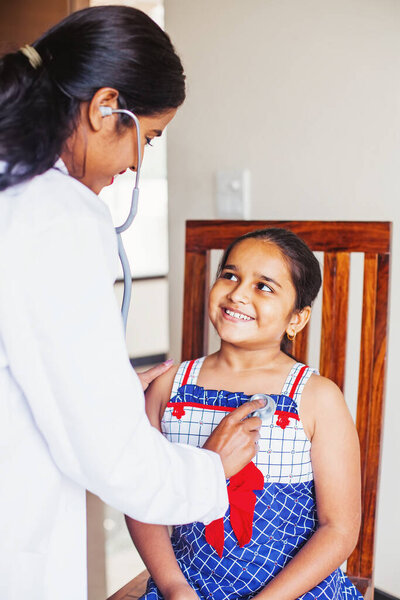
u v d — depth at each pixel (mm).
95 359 714
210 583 988
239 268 1059
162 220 5605
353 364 1566
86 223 729
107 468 733
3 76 741
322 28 1489
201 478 830
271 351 1075
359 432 1249
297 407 1023
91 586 1821
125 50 753
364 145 1468
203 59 1704
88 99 754
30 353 711
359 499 1031
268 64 1590
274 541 991
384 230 1229
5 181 735
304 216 1591
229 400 1045
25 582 804
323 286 1293
